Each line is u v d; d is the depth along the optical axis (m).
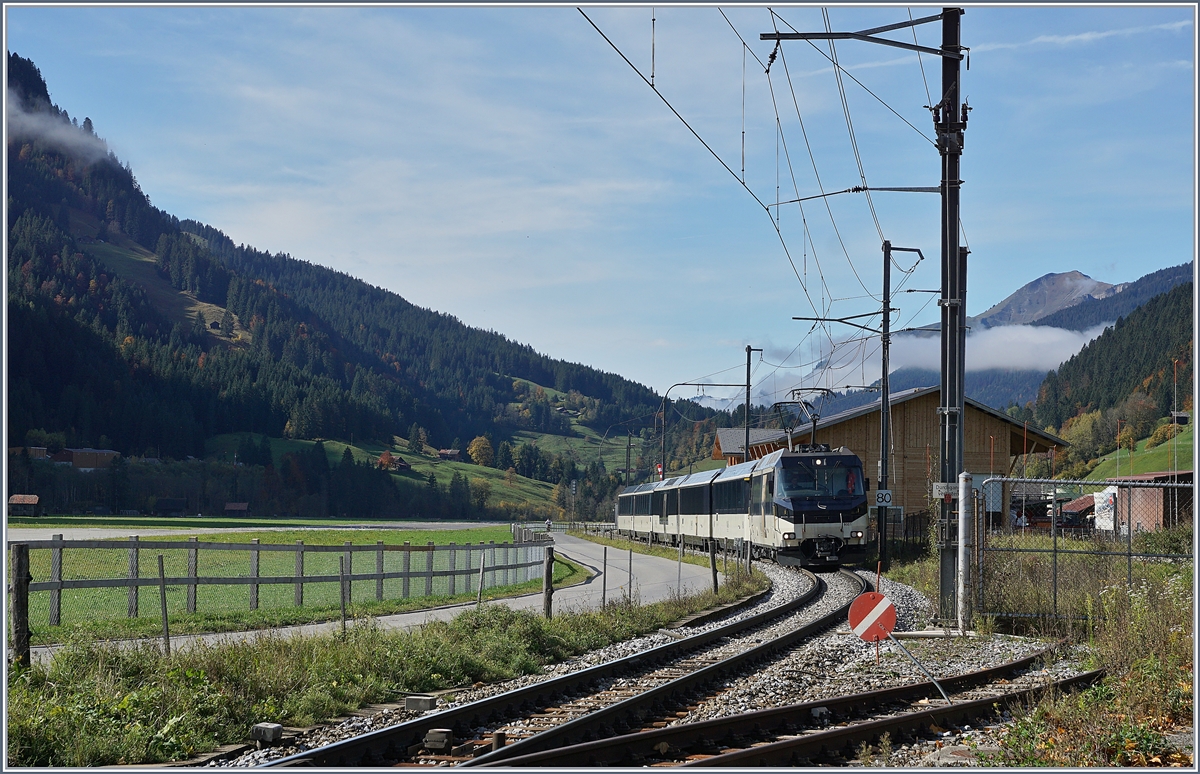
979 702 10.37
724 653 15.09
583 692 11.69
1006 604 17.39
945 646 15.69
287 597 21.89
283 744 9.15
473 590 24.56
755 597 24.70
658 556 46.47
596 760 8.20
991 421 45.22
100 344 198.62
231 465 170.62
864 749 8.66
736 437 68.12
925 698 11.38
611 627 17.11
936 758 8.62
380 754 8.55
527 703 10.67
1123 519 42.38
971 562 17.41
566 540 69.06
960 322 18.88
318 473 175.88
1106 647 12.84
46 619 16.05
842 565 34.88
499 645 13.79
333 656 12.05
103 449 160.00
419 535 72.75
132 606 16.38
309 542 57.94
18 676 9.50
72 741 8.35
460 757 8.41
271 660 11.41
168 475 154.62
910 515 44.28
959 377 18.72
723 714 10.48
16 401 151.75
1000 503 44.31
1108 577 18.84
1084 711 9.62
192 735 8.83
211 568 29.30
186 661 10.79
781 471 33.66
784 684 12.12
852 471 33.56
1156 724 9.70
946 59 18.80
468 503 185.12
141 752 8.36
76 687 9.55
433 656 12.70
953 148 18.92
